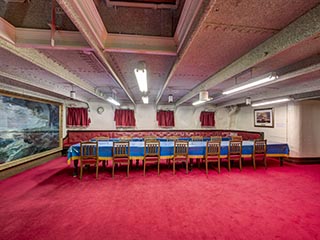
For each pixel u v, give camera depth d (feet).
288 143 17.60
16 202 8.86
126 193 10.00
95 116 23.26
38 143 15.93
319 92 13.52
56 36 6.14
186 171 13.78
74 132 21.56
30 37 6.11
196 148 14.08
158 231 6.58
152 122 25.13
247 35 5.52
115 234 6.41
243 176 13.08
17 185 11.14
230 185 11.25
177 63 7.41
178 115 25.66
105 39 6.57
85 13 4.59
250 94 17.38
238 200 9.13
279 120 18.62
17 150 13.42
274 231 6.59
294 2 3.98
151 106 25.16
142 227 6.82
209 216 7.60
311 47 6.02
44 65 7.86
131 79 12.09
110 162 17.42
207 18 4.55
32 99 14.94
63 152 20.26
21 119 13.80
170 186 11.08
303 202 8.91
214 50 6.71
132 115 24.36
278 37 5.35
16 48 6.28
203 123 25.81
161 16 6.03
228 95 16.60
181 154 13.64
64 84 13.08
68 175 13.25
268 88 14.19
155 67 9.28
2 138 12.07
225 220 7.30
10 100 12.67
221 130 25.89
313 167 15.70
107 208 8.28
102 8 5.62
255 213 7.85
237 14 4.39
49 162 17.17
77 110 21.90
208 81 11.46
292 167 15.69
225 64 8.39
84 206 8.46
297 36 4.71
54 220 7.28
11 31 5.95
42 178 12.53
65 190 10.41
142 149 13.39
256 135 21.44
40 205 8.55
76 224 7.01
